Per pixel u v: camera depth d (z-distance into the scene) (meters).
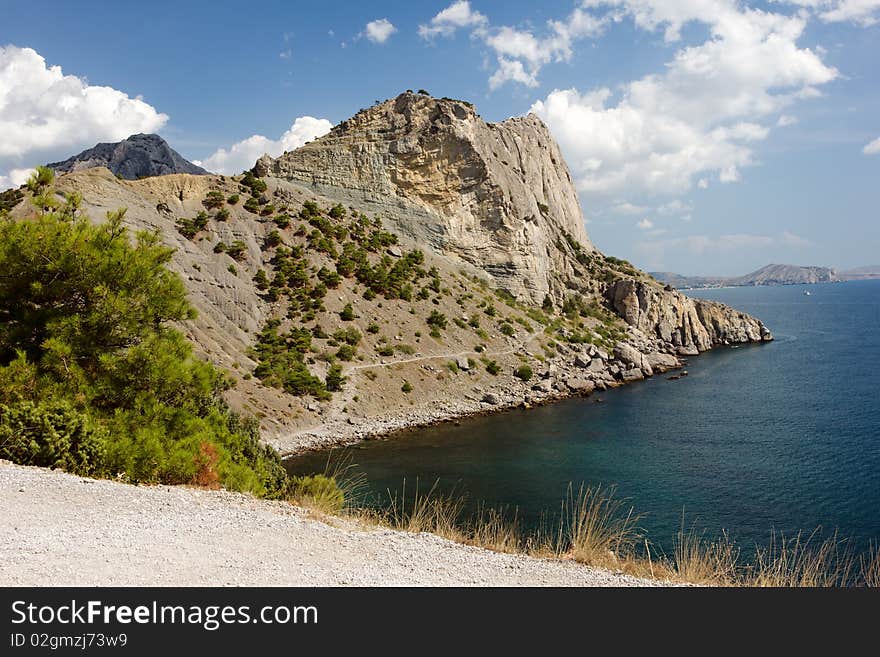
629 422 65.12
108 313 15.77
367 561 8.66
